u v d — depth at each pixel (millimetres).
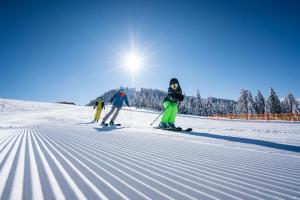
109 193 1325
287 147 4684
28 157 2354
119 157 2668
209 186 1604
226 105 89188
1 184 1388
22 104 43469
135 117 25078
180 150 3605
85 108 39531
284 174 2123
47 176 1623
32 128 8000
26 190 1289
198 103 79438
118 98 11297
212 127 13930
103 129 8227
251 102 65188
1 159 2217
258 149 4215
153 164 2350
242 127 14281
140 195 1325
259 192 1498
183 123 18625
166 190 1457
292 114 36125
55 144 3619
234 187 1604
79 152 2889
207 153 3416
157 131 7977
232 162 2709
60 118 19078
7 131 6621
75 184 1464
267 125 16594
